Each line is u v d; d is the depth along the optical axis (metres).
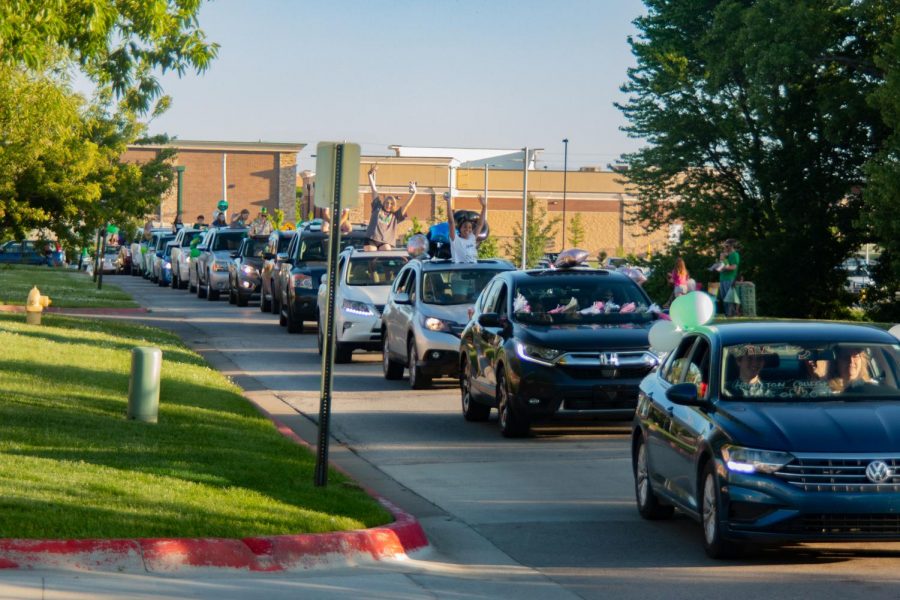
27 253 108.06
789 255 68.62
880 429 13.24
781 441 13.16
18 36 25.84
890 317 69.00
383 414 26.86
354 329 36.34
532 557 14.12
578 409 22.48
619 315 23.97
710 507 13.86
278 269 52.97
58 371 26.73
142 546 12.57
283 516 14.27
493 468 20.30
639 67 73.25
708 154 72.94
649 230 76.69
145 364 21.22
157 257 83.12
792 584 12.59
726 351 14.89
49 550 12.25
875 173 55.28
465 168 164.12
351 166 16.27
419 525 14.84
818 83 66.56
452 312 30.27
